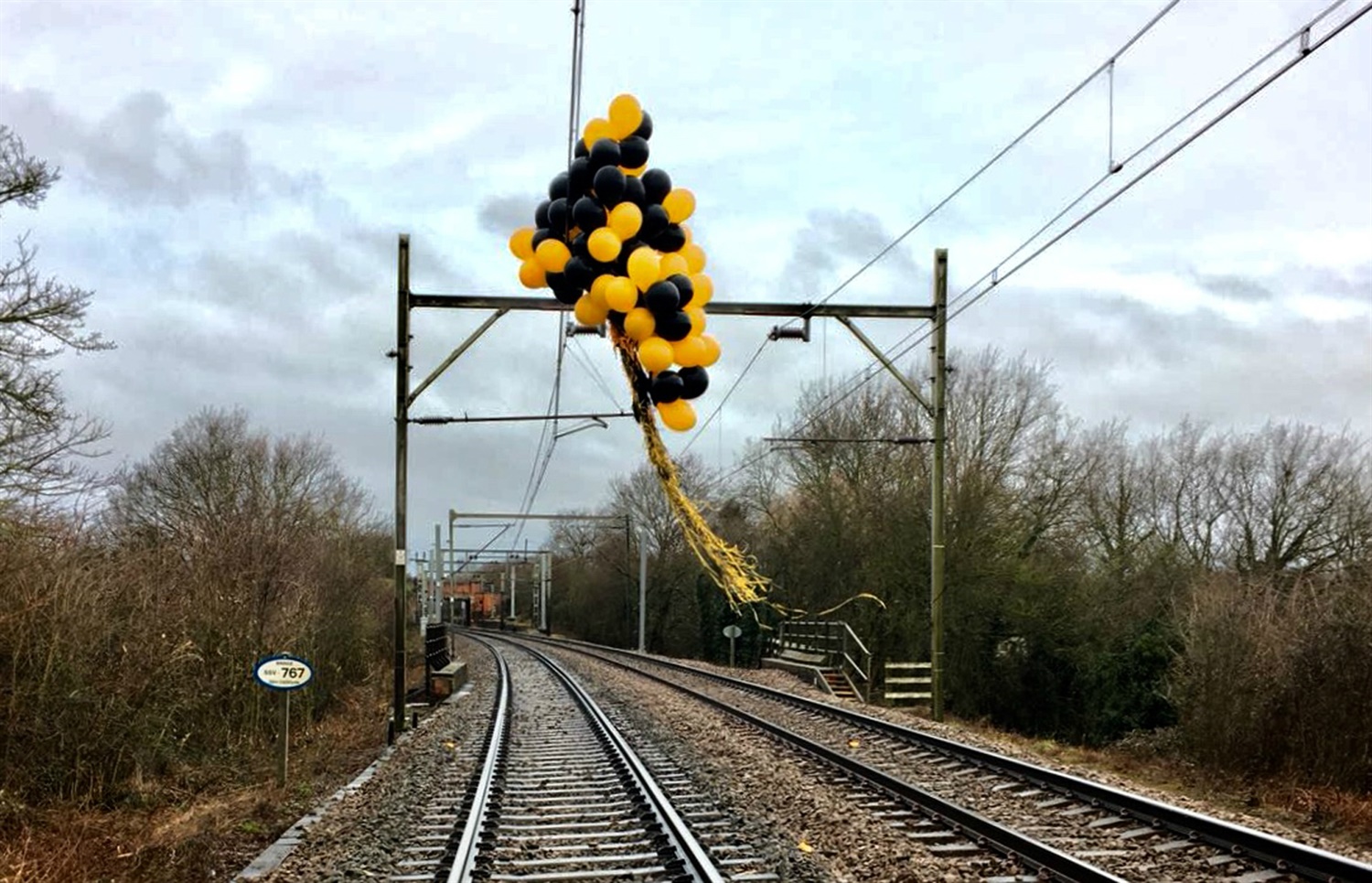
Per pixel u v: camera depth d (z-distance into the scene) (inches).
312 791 478.0
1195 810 389.4
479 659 1631.4
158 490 1369.3
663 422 339.3
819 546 1480.1
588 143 325.1
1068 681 1143.6
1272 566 1234.0
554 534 3491.6
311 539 974.4
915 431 1328.7
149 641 525.7
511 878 281.9
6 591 452.1
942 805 351.3
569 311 622.2
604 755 527.8
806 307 677.3
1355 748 616.1
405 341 666.8
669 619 2449.6
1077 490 1298.0
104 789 472.1
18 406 521.7
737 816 358.9
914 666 1004.6
